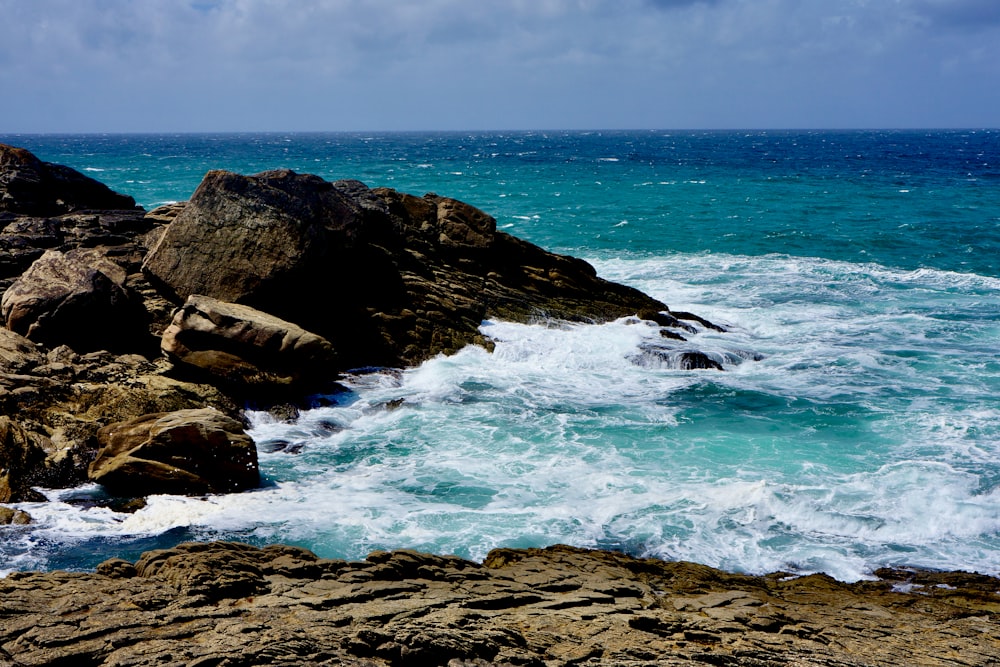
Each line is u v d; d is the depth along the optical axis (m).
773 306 30.73
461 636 8.35
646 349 23.83
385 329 23.09
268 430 18.34
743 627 9.80
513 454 17.12
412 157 154.88
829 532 13.81
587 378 22.28
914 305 30.81
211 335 18.91
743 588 11.77
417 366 22.77
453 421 19.02
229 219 21.59
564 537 13.55
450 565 11.15
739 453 17.08
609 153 174.38
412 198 29.06
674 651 8.80
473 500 14.95
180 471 15.20
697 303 31.17
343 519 14.16
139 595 9.02
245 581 9.59
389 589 9.90
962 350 24.91
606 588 10.91
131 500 14.84
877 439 17.84
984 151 177.00
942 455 16.91
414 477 16.00
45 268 20.44
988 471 16.05
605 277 35.59
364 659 7.97
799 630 9.97
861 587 12.00
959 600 11.62
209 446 15.33
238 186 21.80
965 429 18.31
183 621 8.50
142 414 17.39
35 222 23.86
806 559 12.99
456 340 23.98
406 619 8.97
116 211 25.73
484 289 26.69
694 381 21.95
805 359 23.94
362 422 19.09
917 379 22.11
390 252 25.61
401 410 19.70
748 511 14.39
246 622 8.57
